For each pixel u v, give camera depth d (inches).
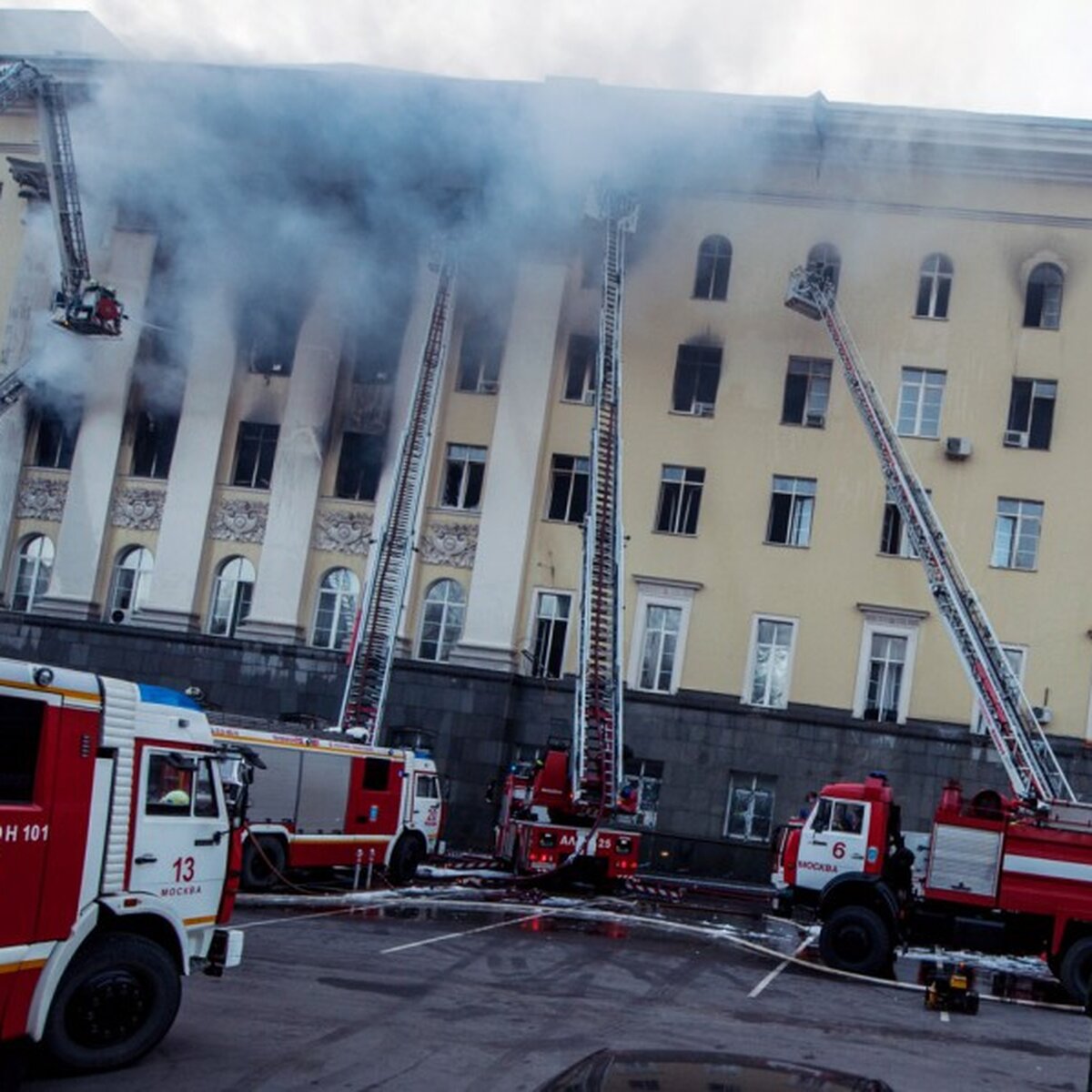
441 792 1055.6
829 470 1309.1
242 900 758.5
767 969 685.9
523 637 1326.3
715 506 1317.7
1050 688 1238.9
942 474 1286.9
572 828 996.6
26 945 319.0
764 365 1334.9
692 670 1295.5
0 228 1471.5
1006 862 699.4
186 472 1390.3
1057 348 1293.1
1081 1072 490.0
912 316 1317.7
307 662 1321.4
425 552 1353.3
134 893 353.1
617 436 1206.9
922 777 1236.5
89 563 1384.1
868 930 703.7
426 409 1295.5
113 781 347.3
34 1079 335.6
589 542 1139.3
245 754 401.1
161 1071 349.1
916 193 1331.2
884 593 1279.5
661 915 924.6
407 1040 410.6
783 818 1251.2
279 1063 367.6
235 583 1382.9
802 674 1279.5
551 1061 400.2
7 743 319.9
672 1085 181.2
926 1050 498.9
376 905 810.2
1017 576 1262.3
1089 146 1280.8
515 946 660.1
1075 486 1268.5
